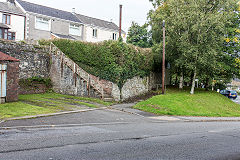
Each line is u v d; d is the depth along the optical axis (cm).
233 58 2877
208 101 2434
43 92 2138
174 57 2822
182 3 2547
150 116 1513
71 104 1652
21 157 546
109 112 1522
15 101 1568
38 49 2197
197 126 1213
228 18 2608
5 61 1495
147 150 660
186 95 2514
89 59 2242
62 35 3775
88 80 2019
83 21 4259
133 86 2425
